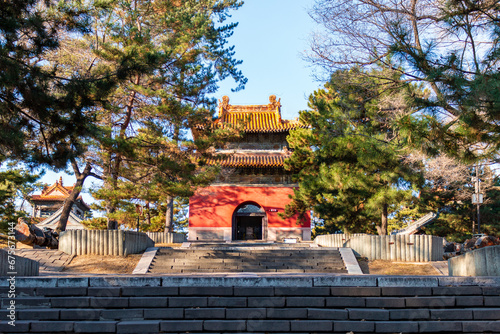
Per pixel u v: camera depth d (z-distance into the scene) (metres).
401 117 13.37
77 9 13.51
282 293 8.91
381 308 8.75
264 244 31.48
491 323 8.43
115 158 24.27
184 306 8.67
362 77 14.88
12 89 12.76
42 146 14.46
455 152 12.99
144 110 23.44
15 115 13.23
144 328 8.13
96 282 8.95
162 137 23.27
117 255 22.56
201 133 26.08
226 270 21.38
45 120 13.33
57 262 21.19
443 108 12.74
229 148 42.72
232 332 8.28
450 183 38.66
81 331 8.12
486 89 11.05
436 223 41.50
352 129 20.50
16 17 12.61
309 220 40.97
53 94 13.31
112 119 25.66
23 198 34.75
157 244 30.97
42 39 13.10
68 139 14.66
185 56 24.34
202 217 40.91
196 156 25.66
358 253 23.77
